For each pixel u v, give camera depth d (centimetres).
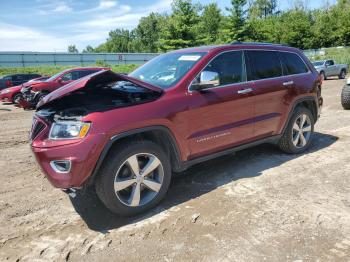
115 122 347
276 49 536
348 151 579
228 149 461
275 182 455
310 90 562
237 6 4431
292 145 554
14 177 515
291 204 392
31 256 315
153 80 440
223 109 438
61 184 339
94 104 356
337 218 358
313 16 7019
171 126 387
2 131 902
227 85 450
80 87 348
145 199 384
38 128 364
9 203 424
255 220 360
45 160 341
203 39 4066
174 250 314
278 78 518
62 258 310
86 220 376
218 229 346
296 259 295
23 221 378
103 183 352
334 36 5803
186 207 395
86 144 334
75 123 338
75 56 4750
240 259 298
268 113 499
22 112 1319
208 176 484
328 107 1066
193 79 417
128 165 364
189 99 405
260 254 303
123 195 379
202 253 308
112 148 360
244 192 428
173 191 439
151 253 312
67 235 348
